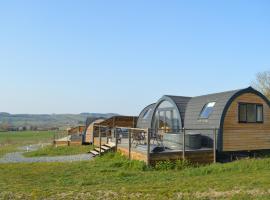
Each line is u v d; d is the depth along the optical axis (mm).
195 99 24203
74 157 23859
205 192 11359
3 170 17688
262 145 22219
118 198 10789
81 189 12305
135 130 21844
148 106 31469
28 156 25969
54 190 12125
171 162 18078
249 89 21891
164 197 10789
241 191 11281
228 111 20922
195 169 16297
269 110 22781
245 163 16859
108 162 19844
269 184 12297
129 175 15602
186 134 19719
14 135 71188
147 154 17812
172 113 24750
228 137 20797
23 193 11641
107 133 26406
